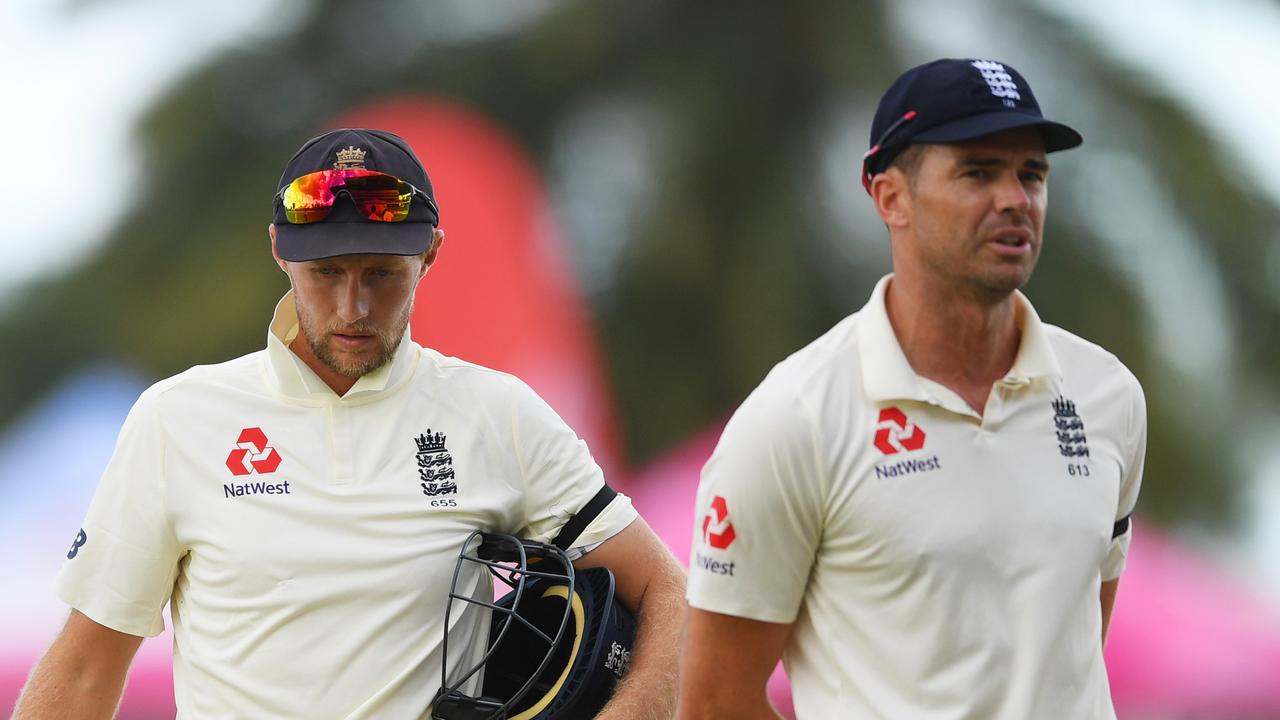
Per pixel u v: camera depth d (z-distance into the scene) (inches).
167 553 478.0
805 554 420.5
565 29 1545.3
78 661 477.7
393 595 463.2
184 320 1456.7
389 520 469.1
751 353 1395.2
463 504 477.1
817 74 1508.4
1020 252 410.3
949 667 407.8
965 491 410.6
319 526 466.9
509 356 1421.0
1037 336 426.3
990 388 426.9
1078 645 415.5
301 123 1616.6
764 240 1438.2
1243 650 1075.3
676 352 1418.6
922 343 422.6
